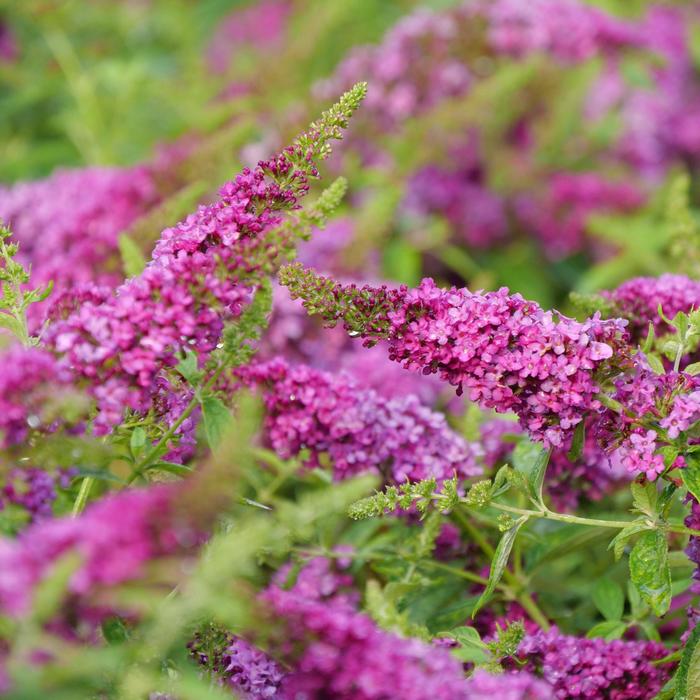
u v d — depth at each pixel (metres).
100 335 1.00
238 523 1.04
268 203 1.06
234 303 1.03
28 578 0.91
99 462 1.03
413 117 1.84
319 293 1.06
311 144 1.06
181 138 1.71
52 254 1.43
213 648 1.03
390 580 1.18
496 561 1.08
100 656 0.94
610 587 1.17
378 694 0.96
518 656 1.09
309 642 0.96
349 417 1.13
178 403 1.08
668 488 1.08
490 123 1.84
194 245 1.04
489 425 1.23
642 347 1.11
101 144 1.87
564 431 1.07
